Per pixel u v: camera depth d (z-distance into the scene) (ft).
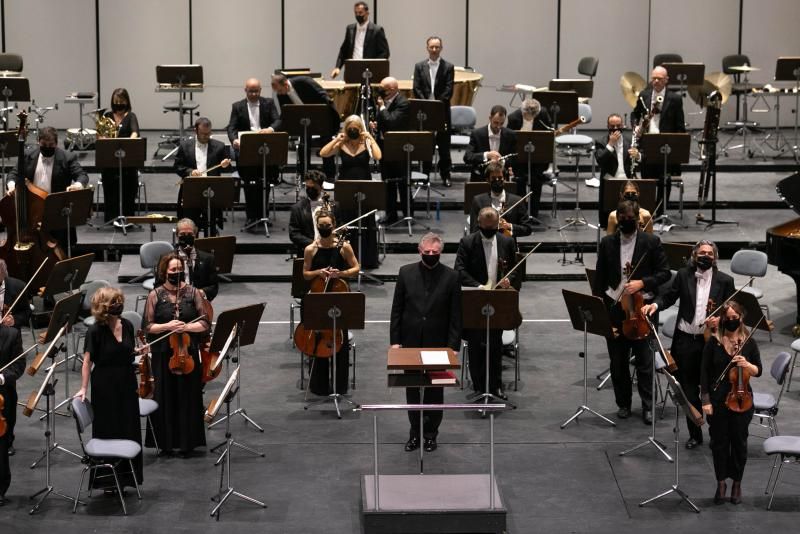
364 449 49.65
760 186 84.48
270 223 77.10
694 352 48.52
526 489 46.32
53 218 63.00
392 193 76.64
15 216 63.77
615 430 51.37
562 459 48.80
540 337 62.13
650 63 102.89
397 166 75.20
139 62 101.35
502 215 60.54
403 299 48.98
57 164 66.54
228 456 44.55
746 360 44.37
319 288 53.88
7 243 63.67
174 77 86.99
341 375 54.54
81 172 67.10
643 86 85.30
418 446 49.49
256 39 101.86
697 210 81.20
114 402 44.37
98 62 101.04
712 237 74.90
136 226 75.97
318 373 54.39
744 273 61.21
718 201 81.35
